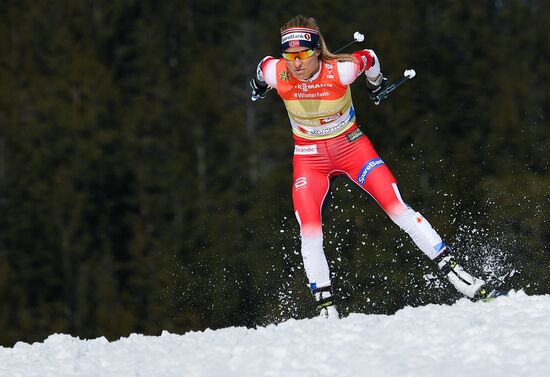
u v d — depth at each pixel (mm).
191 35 130750
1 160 119375
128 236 112875
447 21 120750
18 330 105000
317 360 12680
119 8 130875
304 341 13781
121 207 115312
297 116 17109
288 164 103312
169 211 112875
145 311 100750
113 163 118375
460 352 12156
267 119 119500
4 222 112562
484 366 11477
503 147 102688
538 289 48438
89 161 117000
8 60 126562
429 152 99500
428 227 16828
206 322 74938
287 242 65188
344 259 60656
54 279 109250
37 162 117688
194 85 120312
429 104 112938
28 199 114688
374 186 17062
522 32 121688
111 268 107812
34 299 108000
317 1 120750
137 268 102312
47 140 120312
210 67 123750
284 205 99312
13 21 128625
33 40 128125
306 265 17094
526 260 49469
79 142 118812
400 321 14516
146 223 112438
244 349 13844
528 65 119500
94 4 131875
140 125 121562
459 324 13602
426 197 85188
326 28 118000
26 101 123750
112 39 130875
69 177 115875
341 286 57938
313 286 17094
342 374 11961
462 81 116000
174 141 117812
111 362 14102
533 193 81188
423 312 15367
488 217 76562
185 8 131375
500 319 13742
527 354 11664
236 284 68562
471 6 122000
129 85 129250
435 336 13047
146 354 14547
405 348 12688
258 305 66438
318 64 16359
